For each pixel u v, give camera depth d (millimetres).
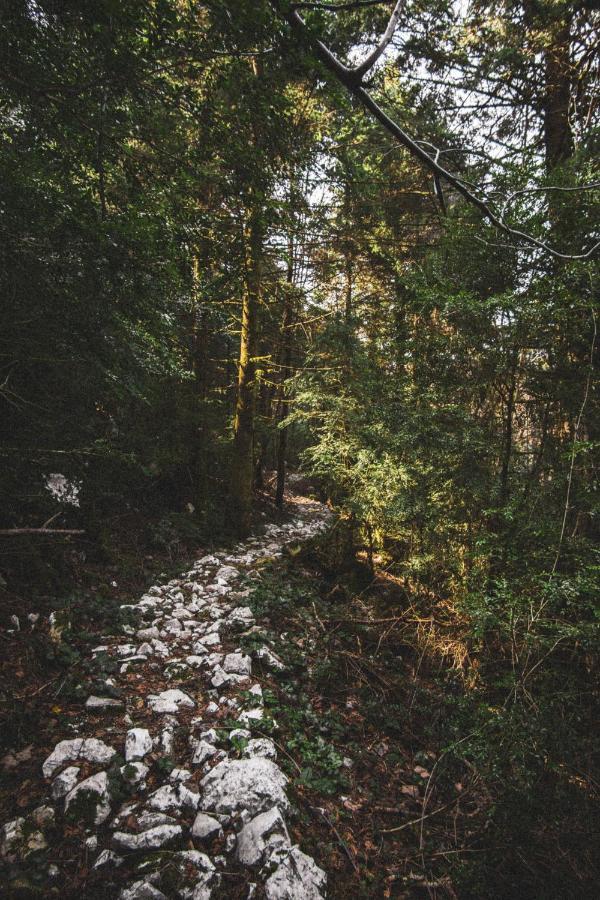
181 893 2045
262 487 15375
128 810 2436
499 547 3043
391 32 1181
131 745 2820
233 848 2305
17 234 2316
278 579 6238
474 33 4961
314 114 4828
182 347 7766
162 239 2279
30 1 1399
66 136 1870
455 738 3314
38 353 2967
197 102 1759
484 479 3531
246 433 9039
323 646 4578
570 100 4738
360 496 6113
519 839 2287
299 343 10102
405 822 2824
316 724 3516
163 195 2172
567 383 3150
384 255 6754
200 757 2850
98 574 5363
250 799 2531
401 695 4035
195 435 8836
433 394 3756
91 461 5324
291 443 14977
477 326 3285
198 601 5348
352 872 2432
